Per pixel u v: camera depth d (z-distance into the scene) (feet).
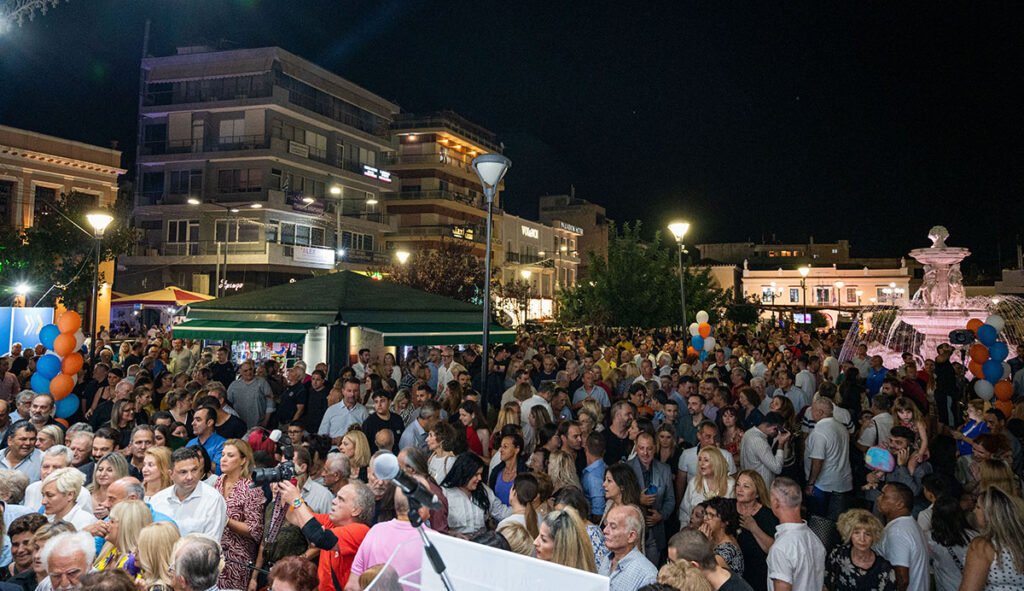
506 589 7.71
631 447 23.53
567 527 12.58
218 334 40.88
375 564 12.66
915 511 21.18
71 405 29.81
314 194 150.82
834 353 71.92
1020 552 13.82
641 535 14.29
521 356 53.11
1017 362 50.67
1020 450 26.37
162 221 141.18
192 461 16.10
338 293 42.63
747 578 16.55
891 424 27.84
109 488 16.02
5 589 12.81
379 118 178.81
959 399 41.73
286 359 55.57
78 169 109.19
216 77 144.46
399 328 41.81
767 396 38.68
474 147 200.44
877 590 14.25
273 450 22.15
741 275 247.50
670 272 100.32
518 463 21.24
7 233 90.79
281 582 11.27
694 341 54.44
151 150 146.41
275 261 131.64
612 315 98.12
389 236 173.06
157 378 36.06
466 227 180.86
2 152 99.55
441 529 16.11
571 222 272.51
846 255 291.99
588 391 35.42
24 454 20.51
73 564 11.95
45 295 91.86
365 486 15.33
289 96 143.43
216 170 140.77
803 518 24.62
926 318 70.74
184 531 15.64
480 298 125.59
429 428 25.32
